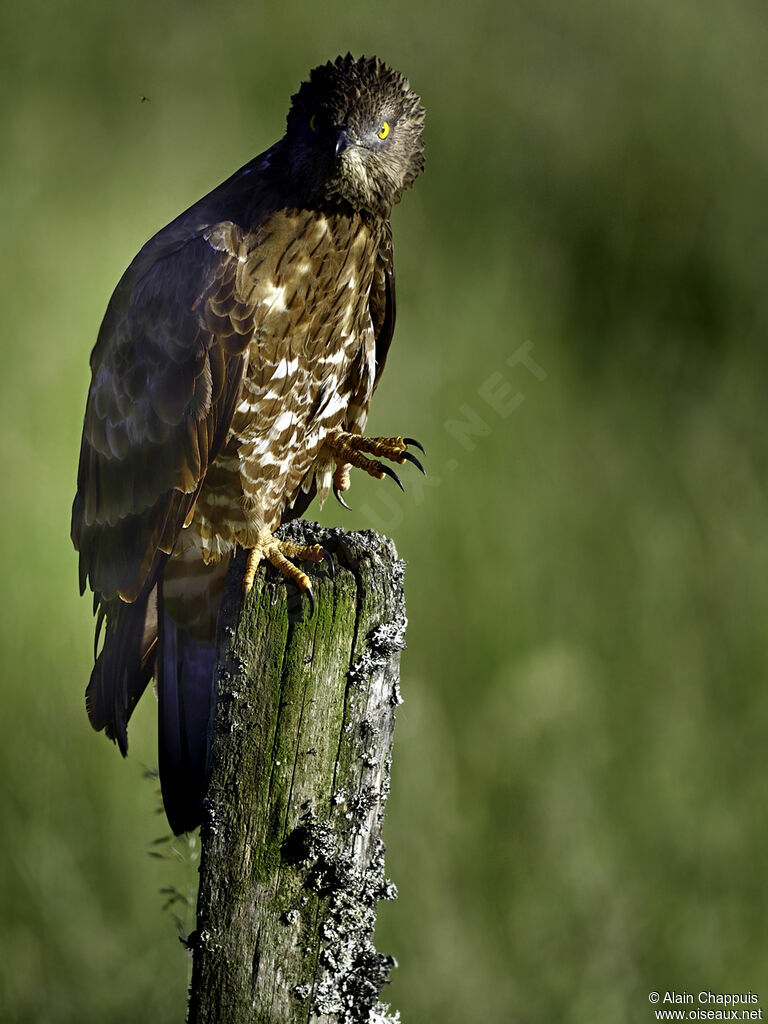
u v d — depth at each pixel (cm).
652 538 1155
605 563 1142
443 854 979
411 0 1517
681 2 1472
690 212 1358
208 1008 619
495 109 1426
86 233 1398
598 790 1021
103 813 1020
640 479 1194
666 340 1305
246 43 1527
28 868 983
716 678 1091
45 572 1109
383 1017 625
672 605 1126
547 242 1359
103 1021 929
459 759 1021
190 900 804
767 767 1052
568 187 1384
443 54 1469
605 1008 920
